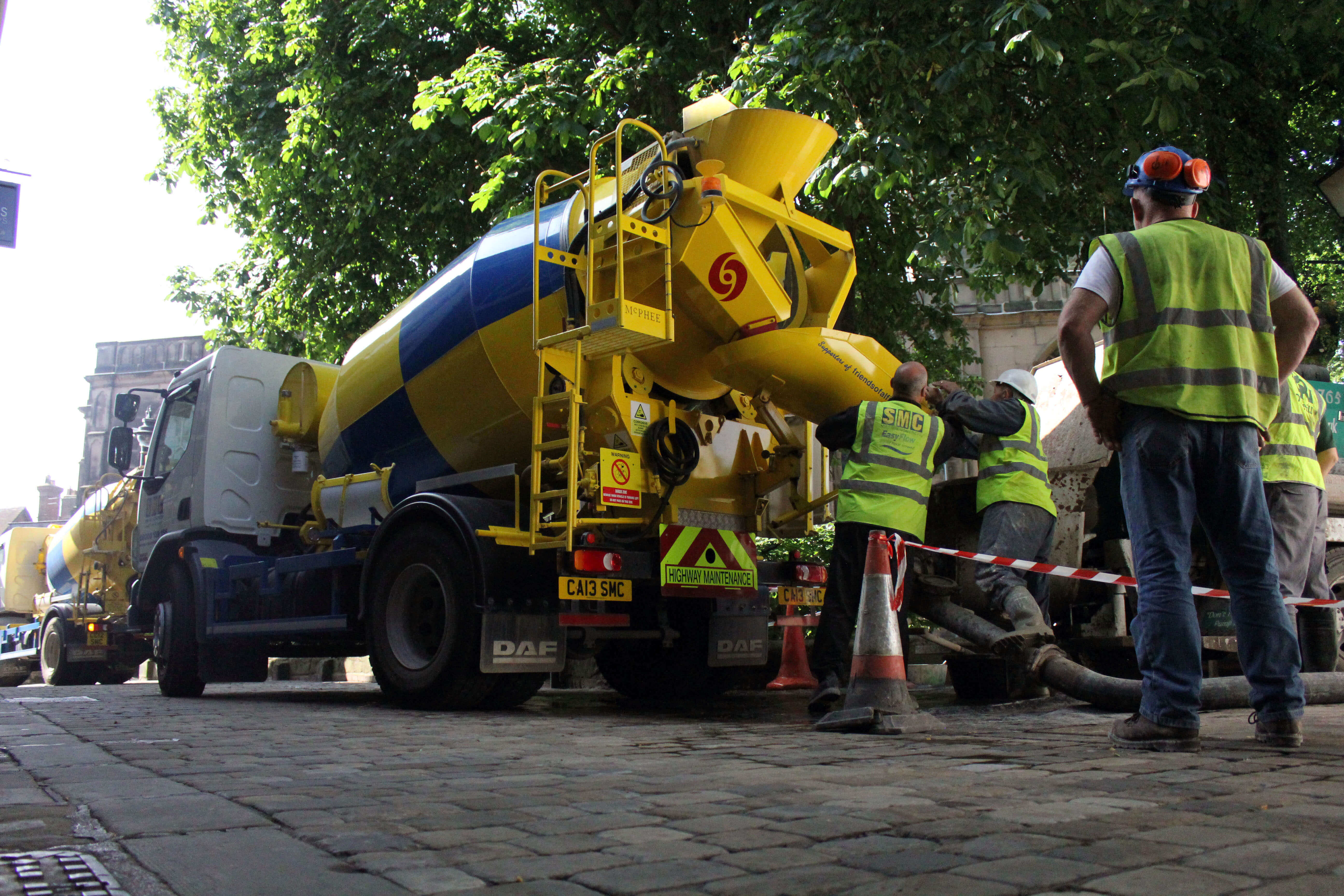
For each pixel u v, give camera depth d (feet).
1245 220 33.96
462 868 6.13
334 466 26.37
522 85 32.60
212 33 42.98
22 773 10.73
